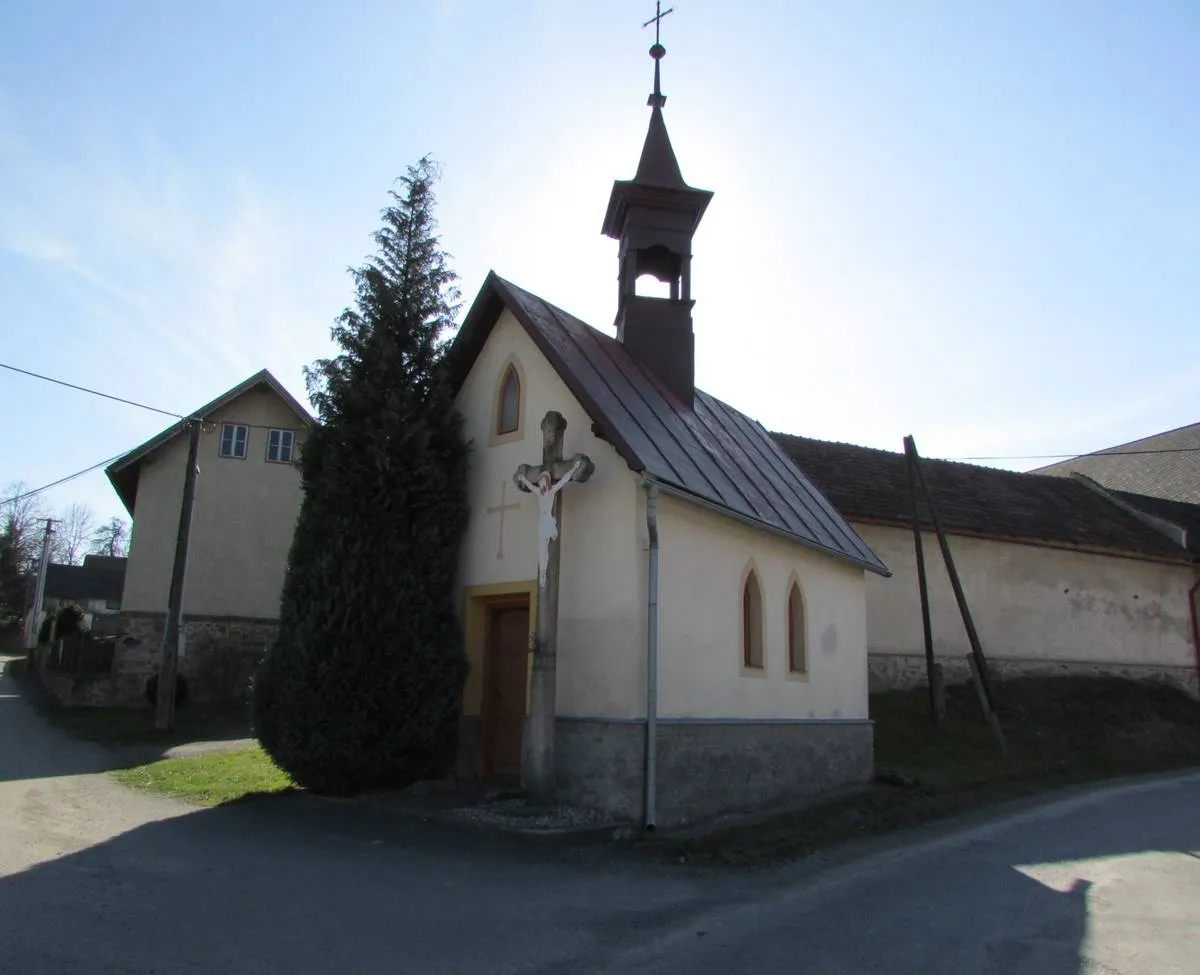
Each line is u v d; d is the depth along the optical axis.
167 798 11.38
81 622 39.25
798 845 10.41
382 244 13.34
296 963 5.46
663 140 17.14
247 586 26.42
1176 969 6.28
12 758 15.55
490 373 13.31
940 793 15.09
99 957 5.32
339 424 12.32
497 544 12.47
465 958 5.83
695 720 11.37
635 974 5.79
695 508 11.94
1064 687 24.48
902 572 23.69
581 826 9.90
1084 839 11.59
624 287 16.16
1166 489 39.16
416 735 11.61
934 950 6.56
